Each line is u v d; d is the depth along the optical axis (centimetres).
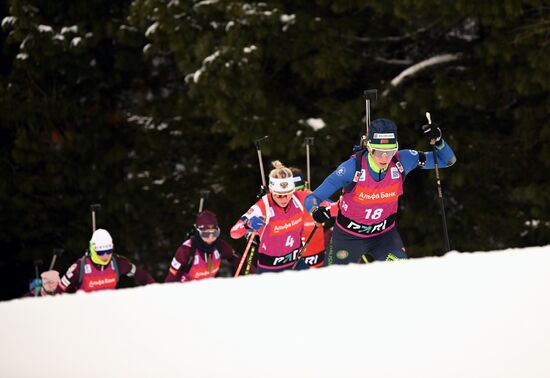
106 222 4947
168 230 4766
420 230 4150
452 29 4212
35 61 4669
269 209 2077
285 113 3972
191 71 3925
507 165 3981
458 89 3769
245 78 3819
